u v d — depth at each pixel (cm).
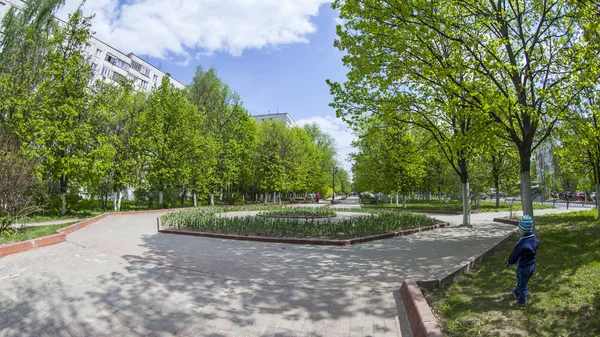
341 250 916
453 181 2950
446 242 1041
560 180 4962
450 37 855
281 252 880
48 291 519
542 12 884
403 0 793
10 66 2025
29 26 2142
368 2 849
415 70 990
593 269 533
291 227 1171
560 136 934
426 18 830
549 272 550
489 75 859
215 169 3222
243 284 570
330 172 6172
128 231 1258
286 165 3878
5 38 2119
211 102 3672
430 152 1586
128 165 2333
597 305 387
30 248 829
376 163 3025
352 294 520
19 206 1057
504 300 446
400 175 2709
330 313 446
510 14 912
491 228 1446
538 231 1050
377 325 409
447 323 384
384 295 515
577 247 725
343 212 2498
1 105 1762
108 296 504
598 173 1399
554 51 866
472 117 889
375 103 1190
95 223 1516
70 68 1862
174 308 462
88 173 1883
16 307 456
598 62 759
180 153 2762
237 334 385
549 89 760
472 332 356
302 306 471
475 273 602
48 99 1802
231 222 1284
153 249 882
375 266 721
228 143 3353
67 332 387
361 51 963
